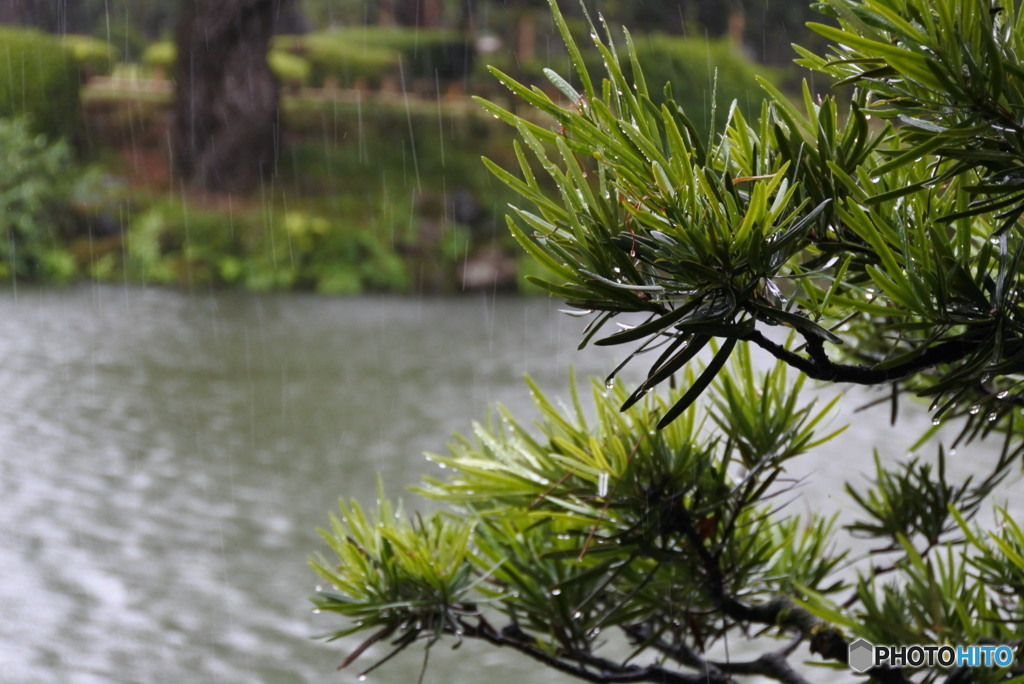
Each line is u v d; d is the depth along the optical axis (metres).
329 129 36.62
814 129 2.36
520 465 2.75
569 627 2.73
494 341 23.02
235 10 33.56
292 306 27.83
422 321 26.09
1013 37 2.23
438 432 15.38
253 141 34.34
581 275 2.26
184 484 12.75
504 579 2.75
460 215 34.00
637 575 2.74
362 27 50.69
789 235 2.24
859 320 2.72
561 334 23.80
